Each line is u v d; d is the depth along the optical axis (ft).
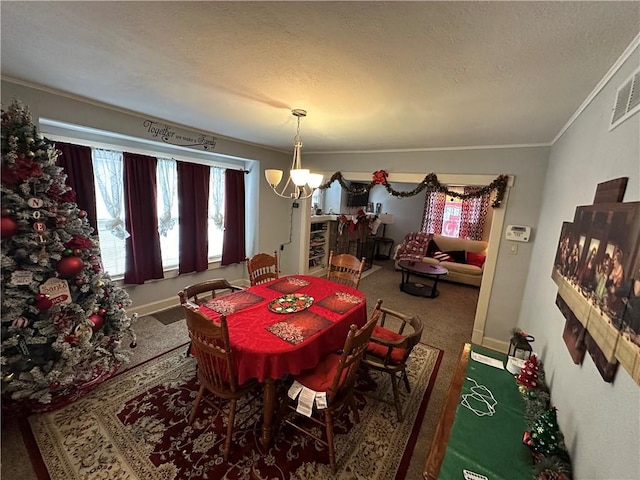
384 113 6.92
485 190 9.83
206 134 10.73
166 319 10.87
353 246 21.31
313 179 8.05
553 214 7.11
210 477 5.07
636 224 2.72
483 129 7.83
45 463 5.16
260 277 9.82
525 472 3.69
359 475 5.26
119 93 6.68
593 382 3.37
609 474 2.76
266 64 4.74
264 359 5.19
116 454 5.40
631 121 3.34
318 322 6.35
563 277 5.01
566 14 3.02
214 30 3.82
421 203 23.99
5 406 5.77
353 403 6.30
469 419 4.59
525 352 6.39
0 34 4.09
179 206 11.75
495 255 9.98
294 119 8.01
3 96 6.03
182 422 6.18
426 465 3.87
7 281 5.28
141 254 10.65
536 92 5.13
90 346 6.21
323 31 3.69
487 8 3.02
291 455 5.56
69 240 5.95
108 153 9.46
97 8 3.43
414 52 4.07
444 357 9.45
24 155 5.32
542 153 8.96
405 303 14.53
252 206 14.24
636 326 2.47
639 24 3.05
